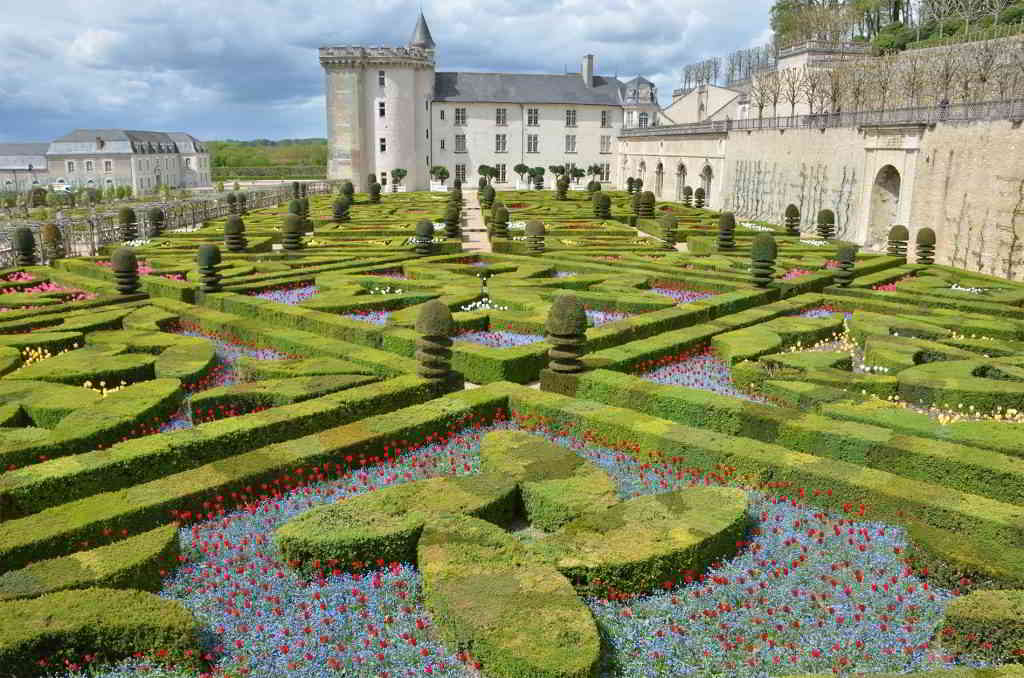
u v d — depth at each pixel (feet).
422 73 277.64
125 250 69.82
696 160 218.59
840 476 31.58
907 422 37.45
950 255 110.11
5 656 20.17
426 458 36.81
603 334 54.34
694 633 23.31
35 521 27.04
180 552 26.89
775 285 74.69
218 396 40.27
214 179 424.87
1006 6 199.62
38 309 63.10
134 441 33.99
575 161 300.40
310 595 25.16
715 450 34.81
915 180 118.32
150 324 57.62
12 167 353.31
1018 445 34.40
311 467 33.63
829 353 50.88
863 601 24.95
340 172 273.13
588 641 21.16
